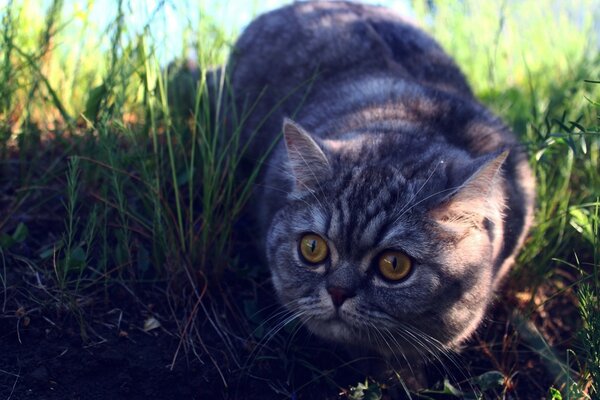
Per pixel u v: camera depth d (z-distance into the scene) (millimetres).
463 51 850
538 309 591
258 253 605
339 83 652
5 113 618
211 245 563
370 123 570
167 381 497
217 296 556
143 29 587
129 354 501
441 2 869
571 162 617
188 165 617
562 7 933
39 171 604
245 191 571
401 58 683
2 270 525
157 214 540
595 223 534
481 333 570
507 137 602
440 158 499
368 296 466
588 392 496
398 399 517
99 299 527
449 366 542
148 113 596
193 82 668
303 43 697
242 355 522
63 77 687
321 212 482
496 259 518
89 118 593
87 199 583
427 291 465
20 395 467
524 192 578
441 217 471
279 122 664
